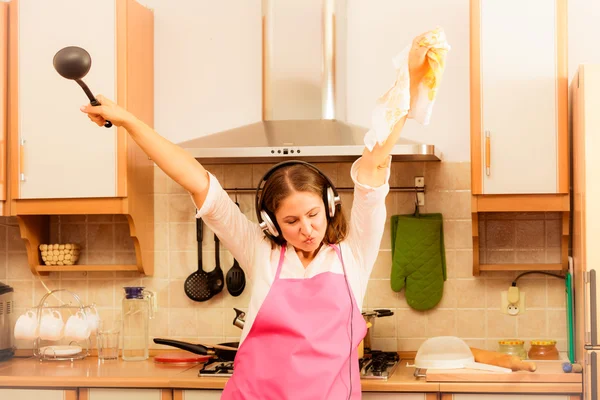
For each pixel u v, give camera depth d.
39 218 3.23
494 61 2.78
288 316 1.91
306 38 2.96
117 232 3.29
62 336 3.06
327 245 1.98
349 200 3.11
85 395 2.66
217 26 3.26
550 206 2.77
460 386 2.48
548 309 3.00
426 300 3.02
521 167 2.76
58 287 3.30
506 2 2.78
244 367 1.93
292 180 1.82
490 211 2.83
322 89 2.95
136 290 3.06
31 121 3.01
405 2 3.12
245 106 3.23
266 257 1.97
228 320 3.18
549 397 2.47
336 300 1.92
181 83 3.26
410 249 3.02
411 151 2.65
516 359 2.55
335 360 1.90
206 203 1.86
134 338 3.12
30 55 3.01
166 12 3.28
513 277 3.02
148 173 3.19
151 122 3.24
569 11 3.01
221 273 3.17
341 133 2.80
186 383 2.59
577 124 2.68
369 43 3.15
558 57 2.75
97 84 2.98
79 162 2.98
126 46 2.97
